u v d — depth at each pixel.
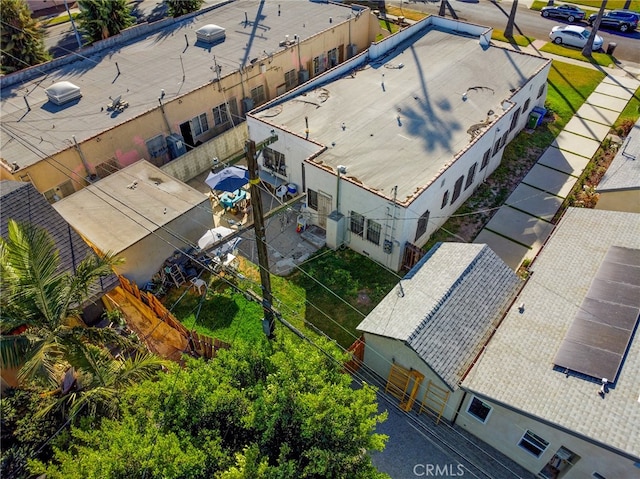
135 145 24.05
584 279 15.67
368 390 11.91
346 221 21.14
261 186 25.12
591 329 13.73
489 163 24.86
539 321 14.68
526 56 28.59
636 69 34.94
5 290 11.71
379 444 10.97
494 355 14.01
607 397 12.13
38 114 23.97
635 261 15.38
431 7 46.59
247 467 9.75
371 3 47.47
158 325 18.14
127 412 11.72
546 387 12.79
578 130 29.05
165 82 26.45
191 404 11.67
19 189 17.52
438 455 14.85
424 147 21.73
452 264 17.11
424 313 15.01
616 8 44.72
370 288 20.09
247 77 28.03
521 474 14.34
